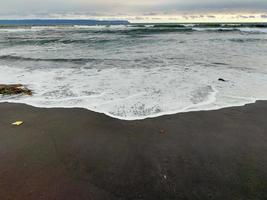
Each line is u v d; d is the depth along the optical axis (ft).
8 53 55.62
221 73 33.27
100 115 19.63
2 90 25.44
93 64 41.32
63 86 27.78
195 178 12.19
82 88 26.91
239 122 18.31
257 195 11.00
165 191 11.34
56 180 11.98
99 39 91.50
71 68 38.14
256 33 120.37
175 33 125.29
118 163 13.43
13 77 32.35
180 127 17.54
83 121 18.60
